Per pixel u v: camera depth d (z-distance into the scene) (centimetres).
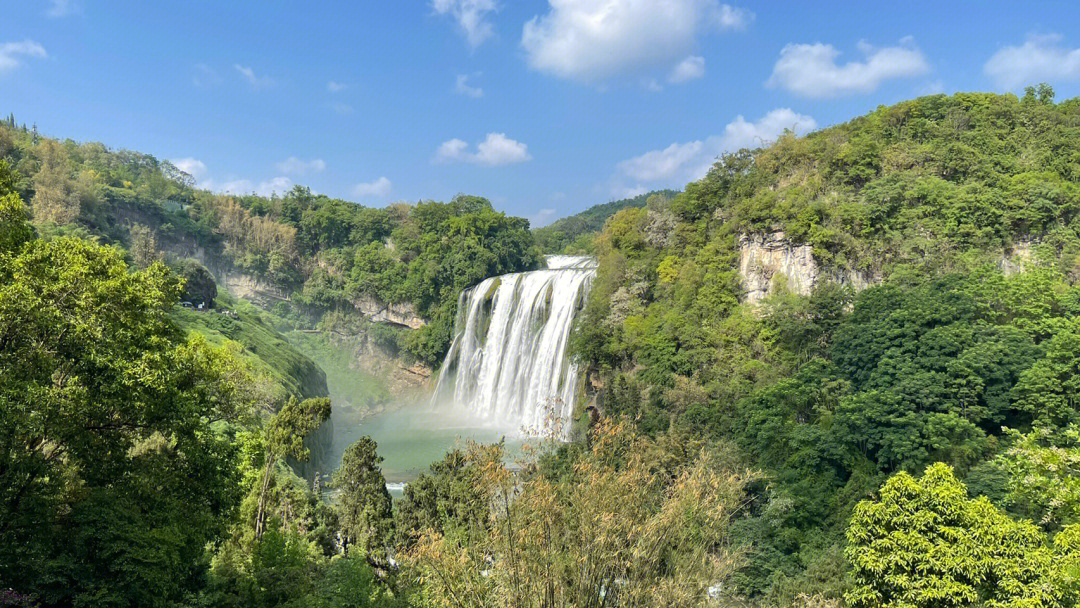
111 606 2198
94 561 2275
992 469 4266
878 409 4797
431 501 3931
